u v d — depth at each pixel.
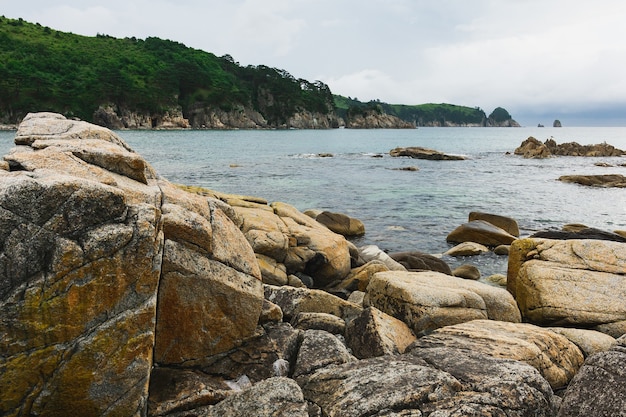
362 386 6.28
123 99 153.75
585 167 55.66
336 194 33.88
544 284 11.44
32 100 130.50
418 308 10.09
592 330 10.38
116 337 5.43
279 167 50.69
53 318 5.08
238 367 7.29
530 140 76.94
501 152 83.94
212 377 6.99
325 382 6.64
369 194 34.25
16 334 4.95
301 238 14.88
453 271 17.47
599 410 5.78
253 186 36.25
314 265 14.64
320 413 6.07
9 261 4.86
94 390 5.40
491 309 10.93
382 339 8.45
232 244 7.79
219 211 8.25
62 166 6.44
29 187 4.92
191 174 42.16
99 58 174.12
